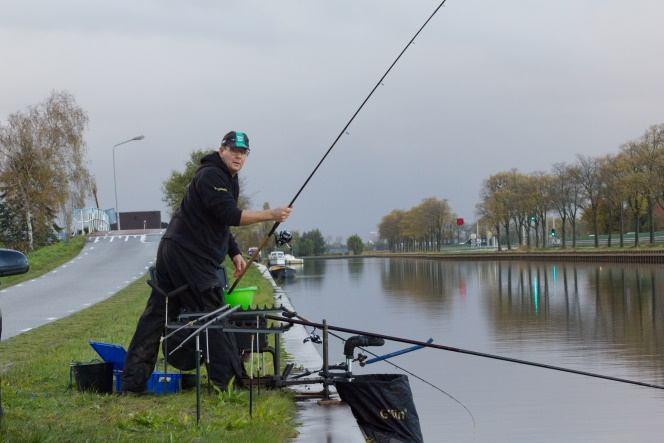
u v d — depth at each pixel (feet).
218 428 26.35
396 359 66.13
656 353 72.49
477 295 157.17
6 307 94.94
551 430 42.27
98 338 56.95
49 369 40.83
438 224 592.19
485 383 56.18
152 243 251.80
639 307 121.39
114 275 150.41
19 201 306.35
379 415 28.12
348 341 32.65
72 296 108.99
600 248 343.05
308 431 27.43
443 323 102.68
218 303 32.63
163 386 33.55
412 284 203.72
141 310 79.77
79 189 294.25
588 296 147.02
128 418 27.53
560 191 371.15
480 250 522.47
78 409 29.73
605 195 329.31
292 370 39.96
